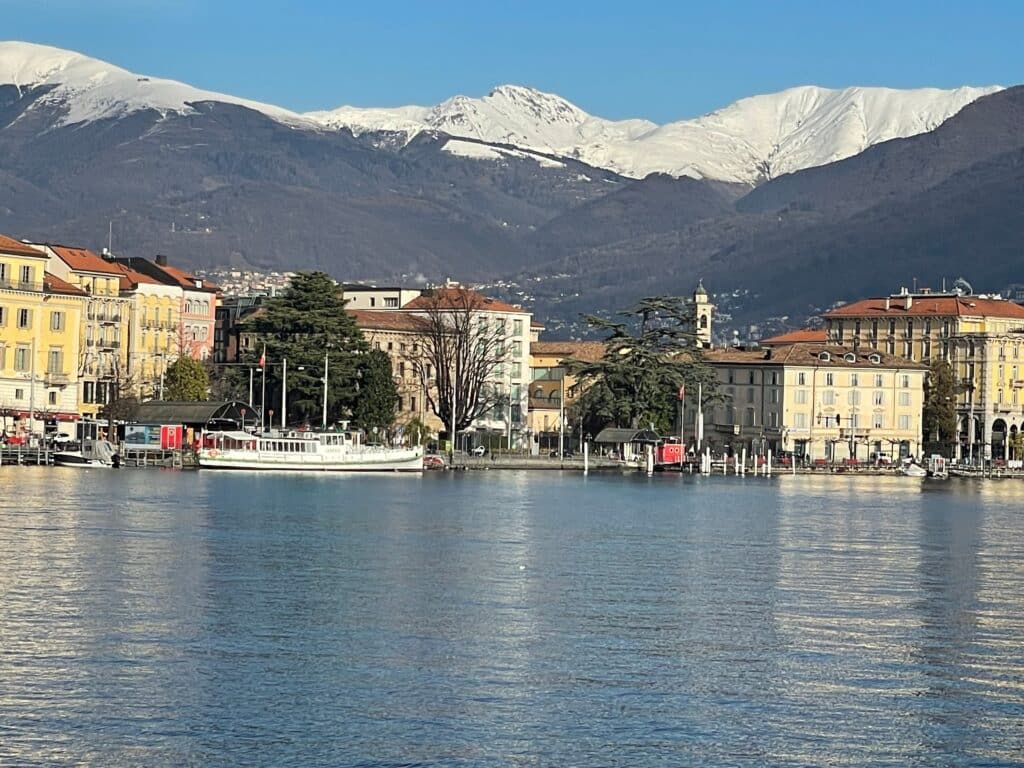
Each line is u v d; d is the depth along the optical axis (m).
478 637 83.06
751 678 74.62
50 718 65.94
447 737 64.56
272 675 73.44
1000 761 62.81
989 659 79.62
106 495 165.00
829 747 64.12
